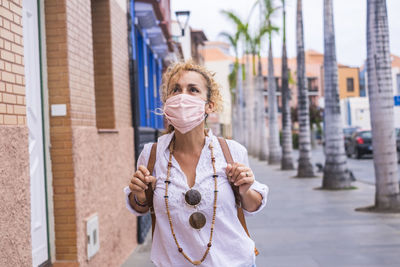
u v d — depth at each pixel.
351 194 13.13
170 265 2.27
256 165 28.55
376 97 9.84
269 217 10.11
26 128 3.27
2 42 3.12
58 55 4.44
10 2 3.28
